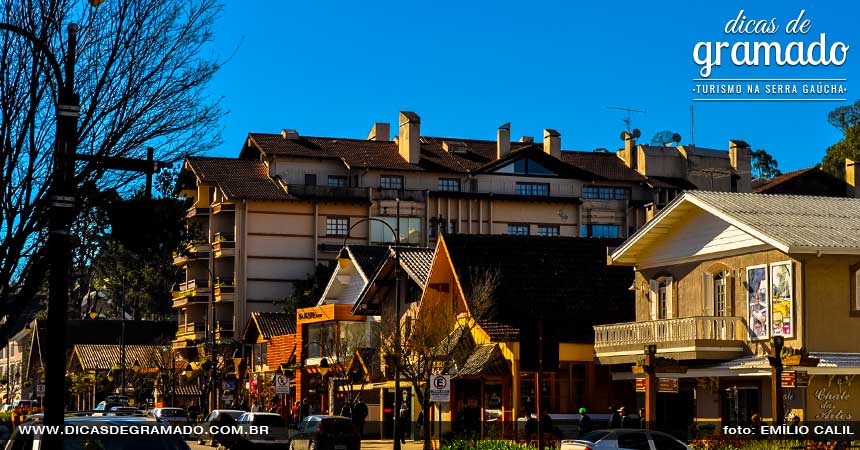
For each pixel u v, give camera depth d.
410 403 55.59
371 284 59.41
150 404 95.69
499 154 93.19
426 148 93.75
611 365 46.41
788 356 31.38
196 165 88.44
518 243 51.19
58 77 19.38
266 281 86.62
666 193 92.56
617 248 45.78
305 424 42.62
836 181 89.00
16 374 133.12
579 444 30.66
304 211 87.69
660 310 44.59
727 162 95.25
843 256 38.28
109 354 102.69
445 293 52.31
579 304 49.06
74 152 19.44
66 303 18.97
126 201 19.80
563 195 91.69
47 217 23.39
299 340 66.94
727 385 40.69
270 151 88.62
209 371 77.31
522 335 47.00
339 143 92.25
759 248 39.50
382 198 88.25
